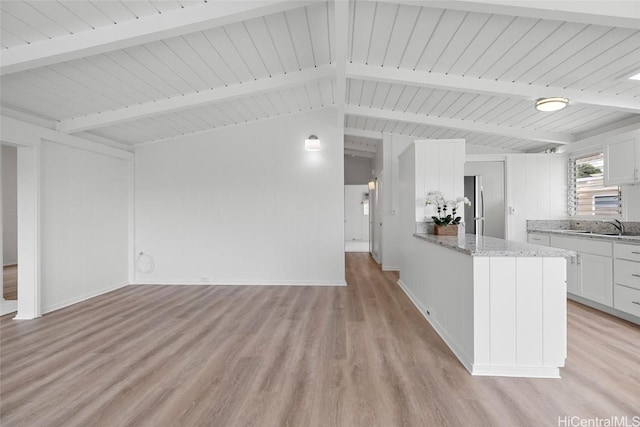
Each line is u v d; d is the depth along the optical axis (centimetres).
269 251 515
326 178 510
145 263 526
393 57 331
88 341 289
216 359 252
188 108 390
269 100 450
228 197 518
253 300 422
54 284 386
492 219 537
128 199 519
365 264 707
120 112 384
